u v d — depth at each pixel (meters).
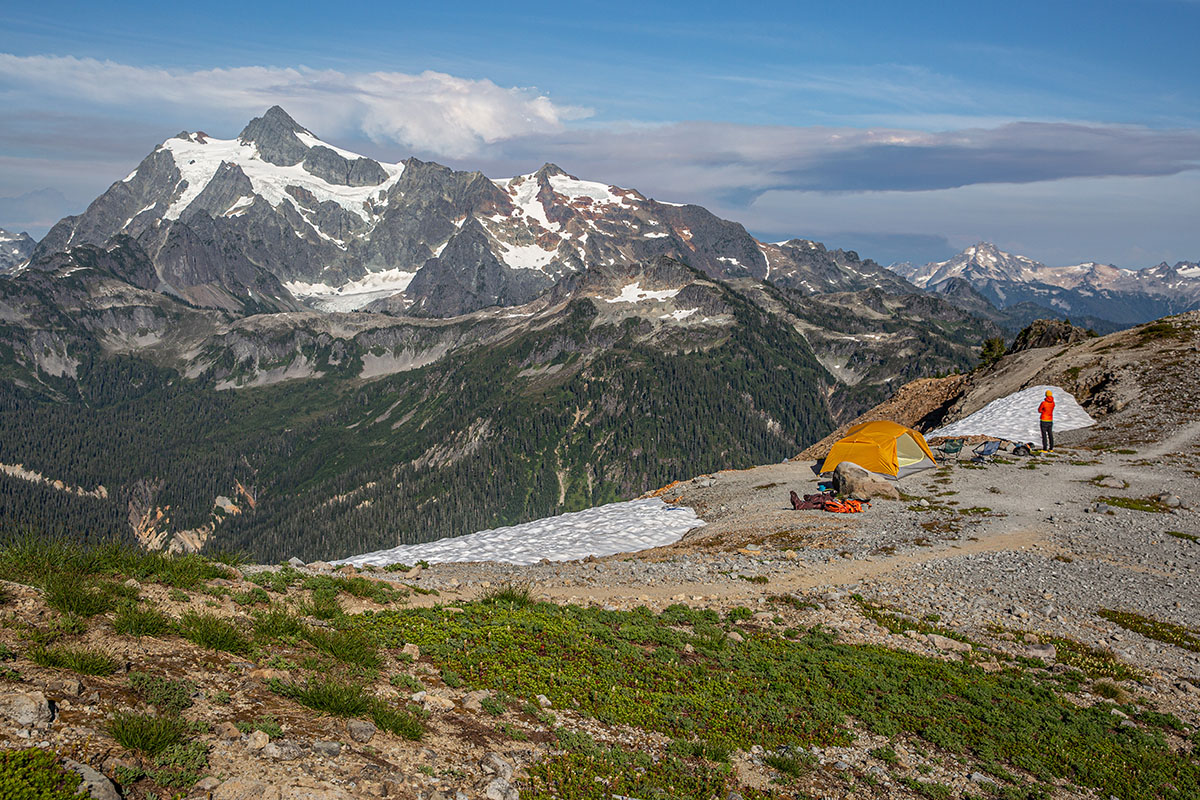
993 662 20.83
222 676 11.40
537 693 14.14
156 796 7.97
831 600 25.70
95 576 14.05
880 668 19.23
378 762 9.95
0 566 13.21
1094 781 14.43
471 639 16.47
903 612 25.20
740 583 27.80
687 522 45.59
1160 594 26.78
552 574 28.62
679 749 12.98
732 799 11.48
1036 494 43.06
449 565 31.31
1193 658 21.61
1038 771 14.56
